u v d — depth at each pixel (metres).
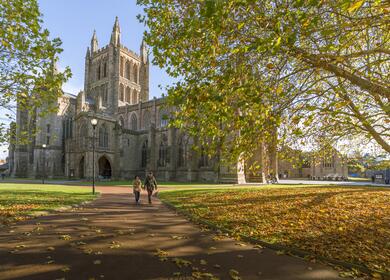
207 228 9.55
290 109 8.12
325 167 66.38
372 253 6.40
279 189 22.12
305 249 6.84
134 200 18.58
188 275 5.34
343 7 4.48
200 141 8.75
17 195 18.55
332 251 6.62
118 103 78.50
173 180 55.03
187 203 15.19
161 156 59.94
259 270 5.68
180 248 7.16
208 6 5.44
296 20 6.05
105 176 65.25
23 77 12.63
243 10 7.09
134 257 6.38
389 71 10.38
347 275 5.39
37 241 7.59
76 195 20.08
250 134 7.55
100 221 10.65
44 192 21.56
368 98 10.61
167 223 10.41
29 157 67.12
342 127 12.17
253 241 7.80
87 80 87.12
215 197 17.25
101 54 84.62
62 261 6.02
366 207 11.93
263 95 7.48
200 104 7.54
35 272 5.37
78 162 57.38
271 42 5.77
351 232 8.13
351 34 7.62
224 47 7.45
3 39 10.76
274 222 9.74
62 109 68.50
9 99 13.78
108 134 60.88
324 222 9.42
